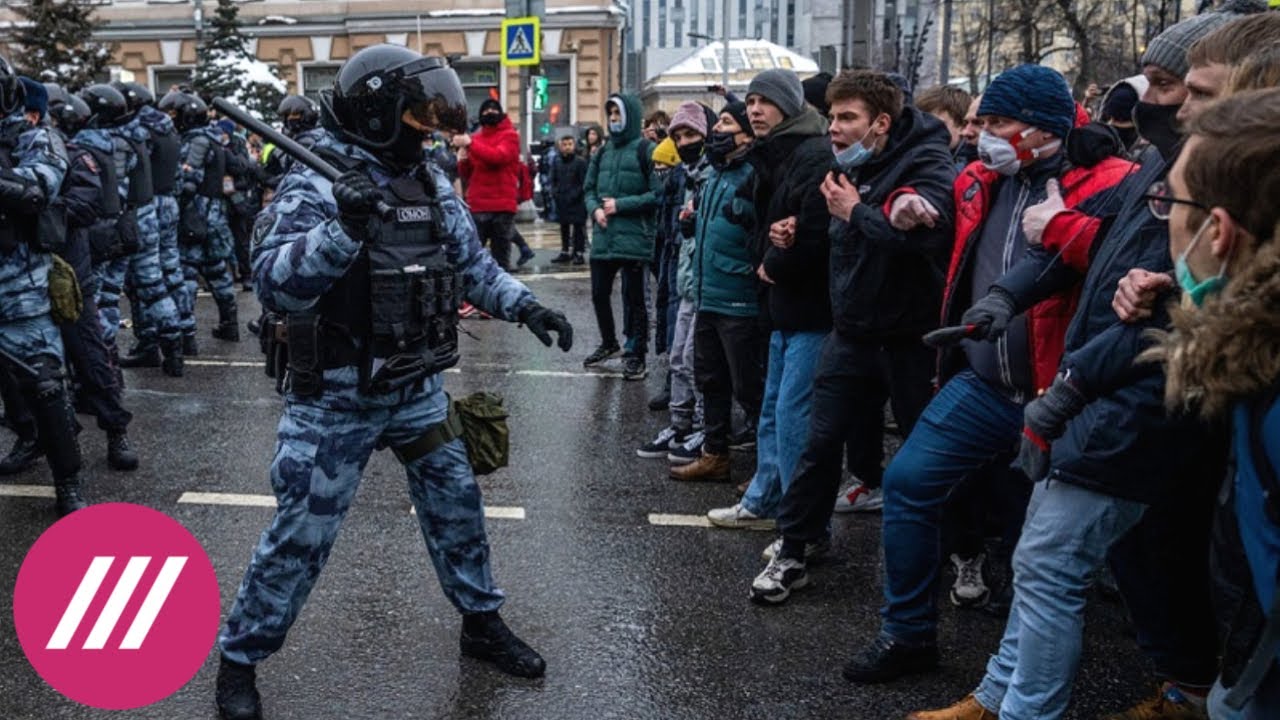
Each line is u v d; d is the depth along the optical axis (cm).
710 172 503
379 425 306
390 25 2992
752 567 430
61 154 437
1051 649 265
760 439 461
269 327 299
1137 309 237
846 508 495
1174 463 247
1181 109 242
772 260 402
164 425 625
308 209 283
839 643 365
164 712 313
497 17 2953
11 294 438
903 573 333
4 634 359
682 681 338
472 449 328
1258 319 145
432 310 299
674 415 570
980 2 2716
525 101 1770
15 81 427
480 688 330
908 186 341
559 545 450
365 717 313
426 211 301
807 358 407
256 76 2188
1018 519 371
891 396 367
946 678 341
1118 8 2353
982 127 315
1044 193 309
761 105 417
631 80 5744
